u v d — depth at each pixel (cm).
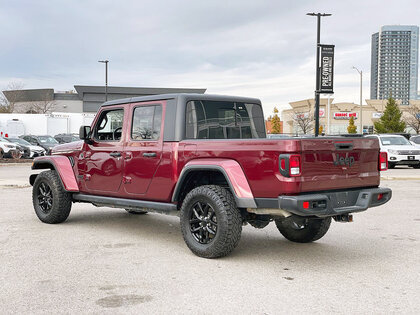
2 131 3975
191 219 541
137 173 611
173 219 801
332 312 360
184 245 595
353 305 376
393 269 486
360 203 517
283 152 461
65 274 461
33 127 4172
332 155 491
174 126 570
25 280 441
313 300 387
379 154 556
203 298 391
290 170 455
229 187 547
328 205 475
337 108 6888
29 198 1052
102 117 682
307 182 466
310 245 602
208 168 519
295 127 7275
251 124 648
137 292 407
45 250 562
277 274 465
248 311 361
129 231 688
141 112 618
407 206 947
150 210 609
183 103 571
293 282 438
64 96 7512
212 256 516
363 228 720
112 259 521
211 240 516
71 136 3478
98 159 671
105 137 675
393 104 5250
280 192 464
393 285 430
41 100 7294
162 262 509
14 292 406
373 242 621
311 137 486
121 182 636
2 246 582
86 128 684
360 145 522
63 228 708
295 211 454
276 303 380
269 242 621
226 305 375
